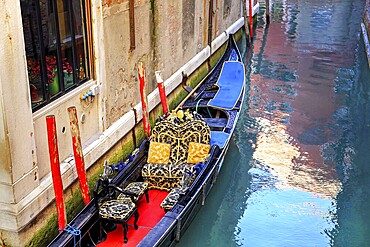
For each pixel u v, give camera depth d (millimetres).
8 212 4188
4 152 4008
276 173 7301
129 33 6285
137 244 4945
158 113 7707
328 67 12656
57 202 4375
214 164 6055
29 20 4301
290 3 21203
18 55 3998
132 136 6711
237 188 6887
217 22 11797
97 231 4965
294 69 12484
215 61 11695
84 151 5297
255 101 10211
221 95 8414
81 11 5105
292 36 15773
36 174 4461
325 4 20969
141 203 5715
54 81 4777
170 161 6039
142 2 6629
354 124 9141
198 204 5738
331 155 7902
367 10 16391
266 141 8352
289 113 9602
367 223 6105
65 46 4902
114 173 5980
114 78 6004
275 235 5879
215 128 7281
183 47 8984
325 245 5680
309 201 6590
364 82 11555
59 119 4863
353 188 6918
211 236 5832
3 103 3867
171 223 4863
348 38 15578
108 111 5926
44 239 4695
